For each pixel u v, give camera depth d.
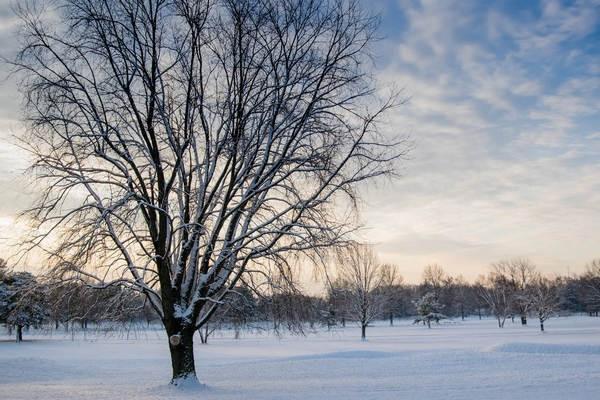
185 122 14.83
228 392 13.99
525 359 22.53
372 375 18.48
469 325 93.56
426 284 139.62
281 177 15.17
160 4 14.82
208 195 16.19
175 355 14.90
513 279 89.00
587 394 13.19
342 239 14.45
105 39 14.20
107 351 38.44
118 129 15.08
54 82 14.16
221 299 15.20
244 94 15.35
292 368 21.56
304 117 14.76
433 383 15.69
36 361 28.31
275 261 14.58
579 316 124.31
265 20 15.03
